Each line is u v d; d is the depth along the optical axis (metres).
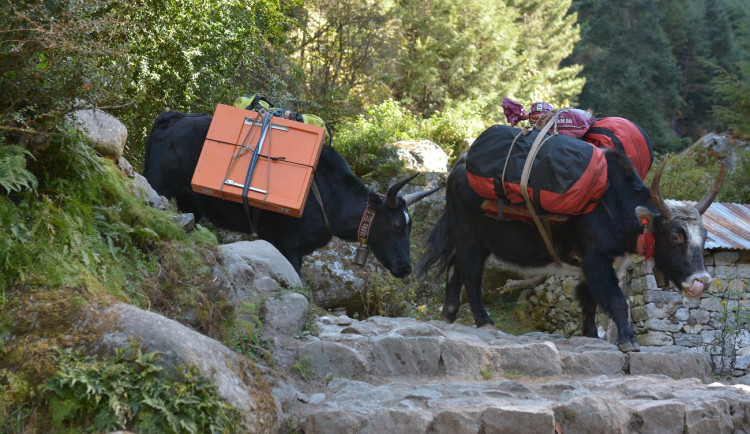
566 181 5.92
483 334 6.09
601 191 6.07
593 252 6.20
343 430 3.92
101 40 4.14
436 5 22.48
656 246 6.05
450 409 3.99
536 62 25.98
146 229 4.36
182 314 4.20
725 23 41.16
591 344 6.07
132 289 4.00
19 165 3.76
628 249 6.29
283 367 4.52
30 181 4.03
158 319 3.55
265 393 3.81
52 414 3.18
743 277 8.88
